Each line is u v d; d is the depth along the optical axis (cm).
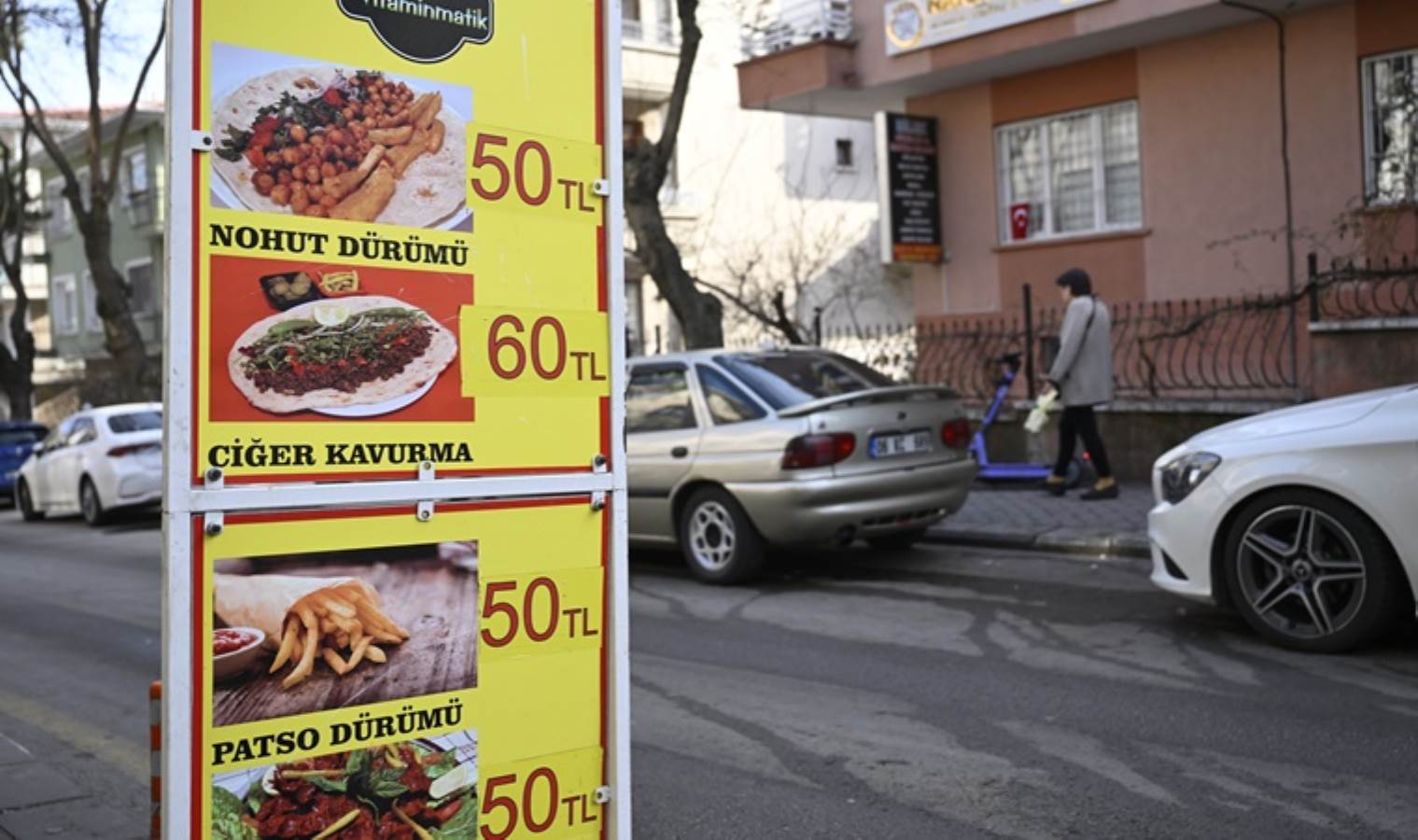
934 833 432
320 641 272
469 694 293
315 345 271
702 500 915
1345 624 619
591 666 312
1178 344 1395
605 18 314
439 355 288
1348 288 1240
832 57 1616
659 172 1399
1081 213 1534
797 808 461
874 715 574
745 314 2236
